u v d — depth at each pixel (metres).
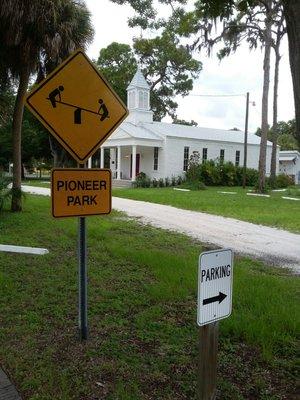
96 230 10.27
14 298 5.33
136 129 34.34
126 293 5.59
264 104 25.92
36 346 4.06
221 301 2.92
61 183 3.88
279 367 3.73
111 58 48.16
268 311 4.84
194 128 39.25
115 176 37.53
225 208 17.16
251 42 25.58
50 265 6.98
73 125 3.98
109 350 3.98
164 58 46.31
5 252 7.83
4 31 11.42
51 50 11.97
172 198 20.75
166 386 3.40
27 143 40.03
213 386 3.02
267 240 10.84
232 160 38.41
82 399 3.23
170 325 4.56
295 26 2.79
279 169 49.38
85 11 12.62
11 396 3.27
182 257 7.62
